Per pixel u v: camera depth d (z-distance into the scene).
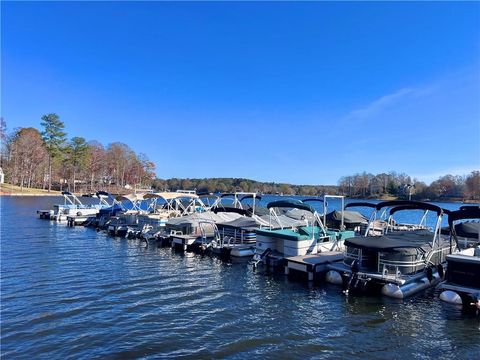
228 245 21.48
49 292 13.56
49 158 97.19
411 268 14.09
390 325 10.98
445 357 9.06
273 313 11.89
